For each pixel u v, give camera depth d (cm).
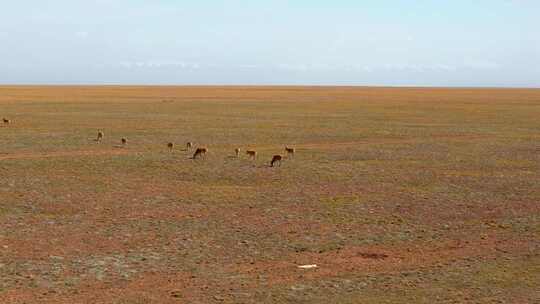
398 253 2402
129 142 5559
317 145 5625
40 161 4350
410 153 5119
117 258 2262
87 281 2009
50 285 1961
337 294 1919
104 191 3428
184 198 3297
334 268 2195
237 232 2655
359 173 4138
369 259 2316
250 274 2112
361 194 3488
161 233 2612
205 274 2103
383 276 2106
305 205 3188
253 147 5428
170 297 1875
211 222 2812
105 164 4294
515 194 3547
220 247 2433
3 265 2142
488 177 4062
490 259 2325
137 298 1862
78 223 2744
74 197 3259
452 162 4681
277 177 3950
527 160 4841
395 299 1877
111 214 2925
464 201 3344
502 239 2617
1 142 5322
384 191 3572
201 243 2480
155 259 2261
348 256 2352
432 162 4666
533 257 2352
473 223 2891
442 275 2122
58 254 2291
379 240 2581
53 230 2619
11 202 3095
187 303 1827
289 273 2130
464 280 2066
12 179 3675
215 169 4191
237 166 4328
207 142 5712
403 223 2870
